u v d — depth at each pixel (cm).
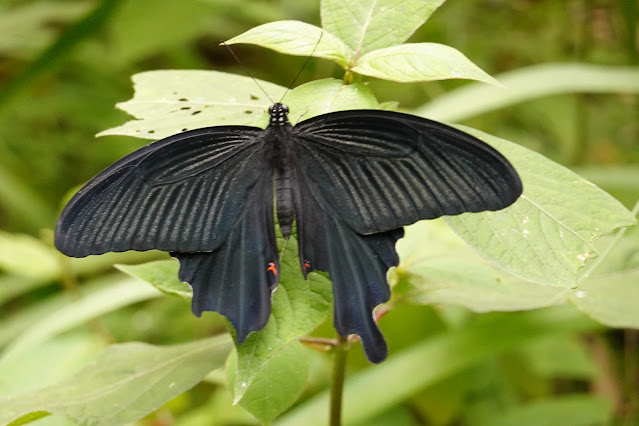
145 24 104
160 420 79
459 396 81
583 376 88
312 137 66
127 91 125
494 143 66
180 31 106
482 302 70
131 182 65
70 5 125
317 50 66
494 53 123
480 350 75
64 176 122
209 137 66
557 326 76
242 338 64
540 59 121
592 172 89
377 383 76
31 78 94
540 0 122
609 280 71
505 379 88
